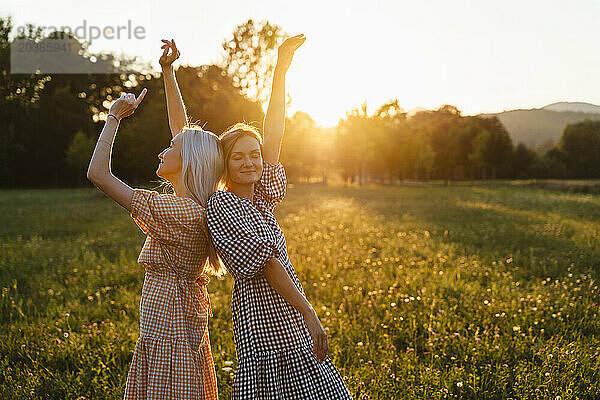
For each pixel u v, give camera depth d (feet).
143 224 8.25
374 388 11.61
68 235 42.80
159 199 8.19
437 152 236.84
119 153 160.35
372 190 134.10
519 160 213.46
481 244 35.99
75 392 11.94
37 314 18.38
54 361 13.74
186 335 8.50
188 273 8.60
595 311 17.34
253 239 7.83
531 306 17.95
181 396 8.35
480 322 16.49
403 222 50.57
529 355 13.74
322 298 20.06
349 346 14.34
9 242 36.06
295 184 183.01
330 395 8.20
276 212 61.21
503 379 11.99
